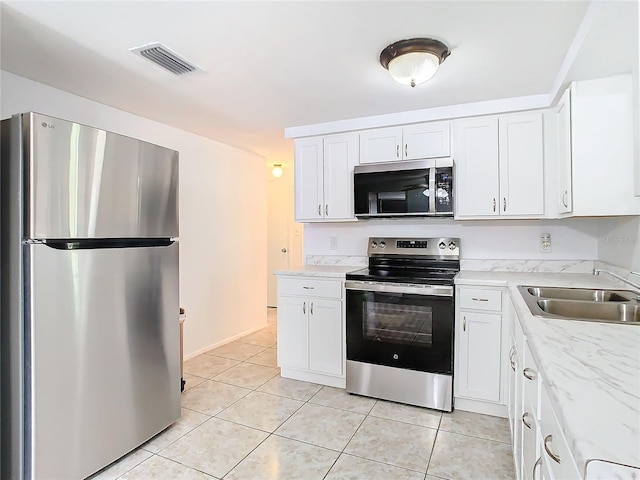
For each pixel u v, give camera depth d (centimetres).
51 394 169
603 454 59
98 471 191
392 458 203
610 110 204
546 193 262
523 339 157
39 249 164
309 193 336
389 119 301
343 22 171
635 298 180
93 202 183
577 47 178
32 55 203
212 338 392
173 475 189
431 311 258
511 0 154
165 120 320
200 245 377
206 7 159
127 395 202
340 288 292
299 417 249
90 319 183
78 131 177
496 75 227
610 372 91
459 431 231
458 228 312
